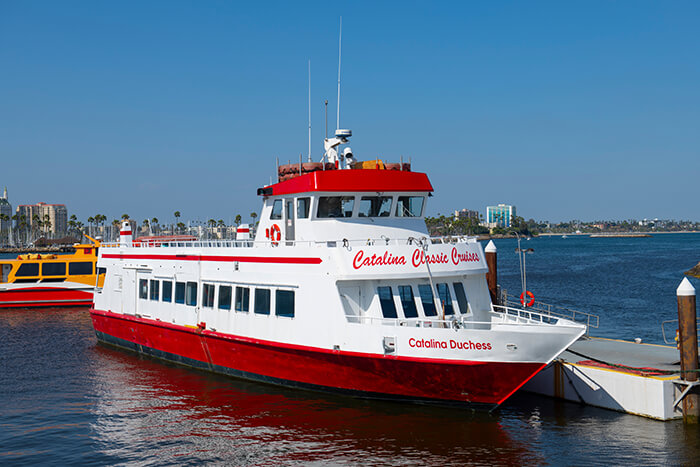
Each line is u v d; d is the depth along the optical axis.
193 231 40.16
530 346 18.58
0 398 23.22
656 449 17.47
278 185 24.33
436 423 19.64
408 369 19.70
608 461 16.83
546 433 18.80
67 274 51.81
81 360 29.52
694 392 19.55
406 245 20.86
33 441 18.84
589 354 23.86
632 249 191.12
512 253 172.12
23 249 184.12
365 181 22.77
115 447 18.33
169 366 27.92
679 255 145.62
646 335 39.38
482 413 20.28
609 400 20.72
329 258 20.72
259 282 23.25
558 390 22.16
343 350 20.47
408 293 21.11
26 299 50.12
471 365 18.97
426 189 23.91
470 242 22.47
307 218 22.95
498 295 29.34
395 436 18.66
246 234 29.97
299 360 21.95
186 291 26.94
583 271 97.62
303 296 21.56
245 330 23.77
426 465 16.77
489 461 16.95
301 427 19.52
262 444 18.33
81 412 21.50
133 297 30.73
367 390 20.98
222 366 25.34
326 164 23.92
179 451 17.97
